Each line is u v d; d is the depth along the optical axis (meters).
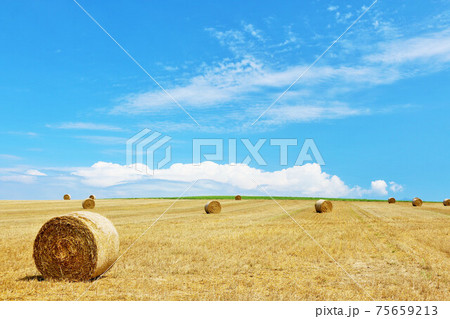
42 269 9.33
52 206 40.12
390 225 21.34
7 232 18.05
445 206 41.75
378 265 10.68
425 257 11.73
